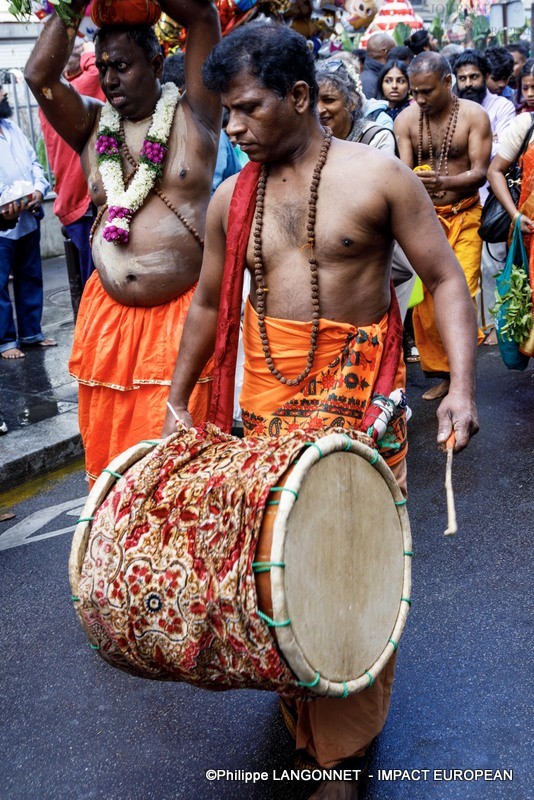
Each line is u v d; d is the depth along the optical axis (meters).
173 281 3.87
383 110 6.68
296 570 2.12
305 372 2.59
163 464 2.35
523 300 5.45
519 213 5.45
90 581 2.30
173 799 2.81
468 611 3.68
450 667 3.33
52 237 10.67
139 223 3.84
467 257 6.19
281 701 2.91
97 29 3.96
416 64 6.08
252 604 2.07
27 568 4.29
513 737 2.97
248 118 2.48
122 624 2.26
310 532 2.16
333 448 2.20
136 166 3.85
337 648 2.27
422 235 2.55
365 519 2.33
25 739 3.11
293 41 2.45
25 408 6.17
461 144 6.16
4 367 6.97
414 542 4.30
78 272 6.63
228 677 2.23
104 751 3.04
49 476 5.49
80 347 4.00
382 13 12.30
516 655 3.38
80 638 3.70
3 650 3.64
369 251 2.56
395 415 2.64
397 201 2.52
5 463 5.32
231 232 2.63
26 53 10.46
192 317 2.95
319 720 2.62
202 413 3.83
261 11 5.48
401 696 3.19
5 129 7.12
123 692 3.33
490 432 5.58
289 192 2.56
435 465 5.16
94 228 3.98
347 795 2.63
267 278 2.62
